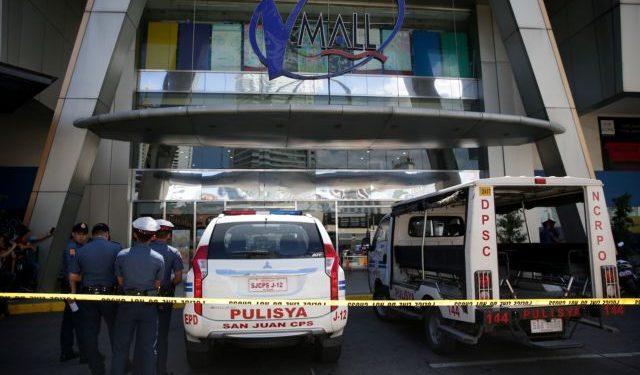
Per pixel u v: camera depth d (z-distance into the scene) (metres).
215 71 17.00
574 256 6.18
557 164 13.38
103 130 12.38
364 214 16.88
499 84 17.73
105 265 5.14
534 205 7.31
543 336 5.61
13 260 10.09
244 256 5.11
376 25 18.11
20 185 17.41
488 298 5.32
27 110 16.44
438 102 17.77
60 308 10.33
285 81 17.05
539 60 13.61
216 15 17.50
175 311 10.35
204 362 5.50
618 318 8.59
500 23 14.46
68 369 5.84
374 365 5.81
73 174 11.94
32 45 14.72
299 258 5.19
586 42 17.20
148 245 4.78
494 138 13.81
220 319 4.84
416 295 6.96
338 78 17.23
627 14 15.59
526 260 7.17
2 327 8.54
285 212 6.05
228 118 11.50
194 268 4.99
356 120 11.85
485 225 5.48
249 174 16.59
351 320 8.74
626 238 14.07
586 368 5.61
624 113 19.28
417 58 18.00
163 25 17.25
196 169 16.44
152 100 16.72
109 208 15.73
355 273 16.48
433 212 8.29
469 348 6.61
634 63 15.59
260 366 5.77
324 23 17.69
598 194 5.91
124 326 4.51
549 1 19.02
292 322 4.95
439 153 17.56
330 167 17.02
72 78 12.33
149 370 4.51
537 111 13.71
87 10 12.62
